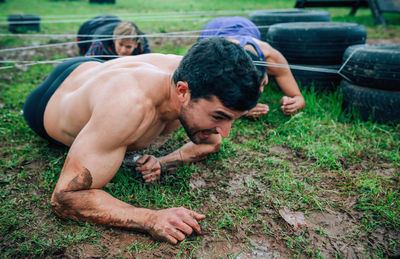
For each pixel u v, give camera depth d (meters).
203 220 1.62
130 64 1.58
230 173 2.02
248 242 1.50
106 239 1.48
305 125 2.59
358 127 2.59
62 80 1.87
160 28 7.23
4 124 2.59
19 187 1.86
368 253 1.44
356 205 1.72
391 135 2.48
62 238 1.48
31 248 1.44
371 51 2.63
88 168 1.38
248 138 2.49
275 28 3.48
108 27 3.56
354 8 8.84
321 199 1.79
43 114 1.90
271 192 1.83
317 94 3.29
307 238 1.53
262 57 2.54
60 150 2.26
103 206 1.46
